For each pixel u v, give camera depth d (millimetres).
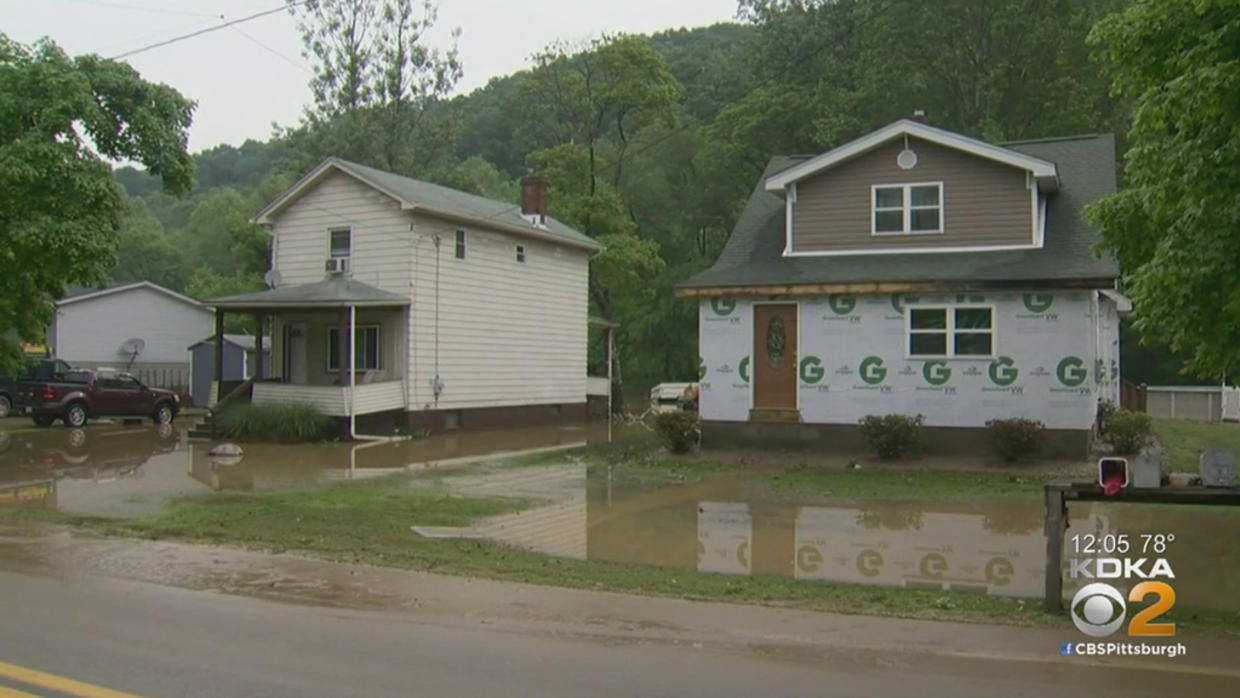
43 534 11641
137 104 19672
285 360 28812
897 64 39469
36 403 27969
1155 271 8008
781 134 45688
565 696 5684
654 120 45625
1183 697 5723
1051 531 7836
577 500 14617
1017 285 17953
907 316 19188
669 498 14781
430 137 48000
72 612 7738
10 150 17719
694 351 54219
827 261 20750
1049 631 7250
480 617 7672
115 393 29141
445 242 27656
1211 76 7414
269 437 24422
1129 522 12492
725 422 20484
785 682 6008
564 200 40844
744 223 23219
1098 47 9875
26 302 19344
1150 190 8383
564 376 32875
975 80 39031
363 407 25031
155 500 14477
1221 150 7570
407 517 12945
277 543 11008
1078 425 18047
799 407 19953
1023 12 37000
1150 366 42094
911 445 18562
